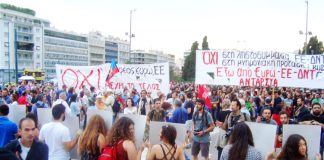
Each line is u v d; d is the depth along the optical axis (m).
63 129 5.89
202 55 12.45
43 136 5.88
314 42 76.12
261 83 12.07
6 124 6.39
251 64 12.10
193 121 8.77
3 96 15.23
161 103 10.68
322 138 7.58
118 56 186.50
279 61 11.96
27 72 74.31
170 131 5.42
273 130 5.93
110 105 13.66
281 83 11.98
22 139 4.20
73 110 12.52
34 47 119.62
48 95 18.78
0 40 105.19
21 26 113.75
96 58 165.88
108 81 16.14
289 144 4.65
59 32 136.62
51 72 131.62
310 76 11.84
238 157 4.51
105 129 5.75
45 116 7.89
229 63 12.21
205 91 12.38
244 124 4.74
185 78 90.50
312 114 8.96
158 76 16.20
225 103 9.22
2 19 105.50
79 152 5.80
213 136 10.55
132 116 6.76
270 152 5.74
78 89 16.84
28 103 14.00
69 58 144.25
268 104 12.59
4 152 3.38
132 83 16.33
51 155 5.81
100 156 5.26
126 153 5.07
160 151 5.39
